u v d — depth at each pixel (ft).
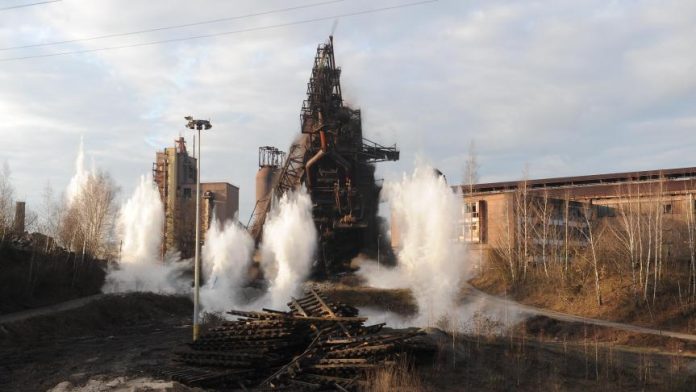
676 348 94.02
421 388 56.70
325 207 228.02
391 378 57.41
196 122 81.35
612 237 161.58
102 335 116.78
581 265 154.51
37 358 82.84
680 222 170.60
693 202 192.13
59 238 185.16
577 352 82.28
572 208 203.00
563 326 118.01
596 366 68.23
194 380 57.16
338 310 76.13
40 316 116.88
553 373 66.13
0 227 155.33
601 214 218.38
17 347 95.66
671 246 159.02
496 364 69.46
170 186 309.22
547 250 178.50
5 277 134.62
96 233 188.03
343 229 225.35
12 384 64.13
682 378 65.87
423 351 68.64
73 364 75.66
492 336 90.74
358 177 234.17
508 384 61.16
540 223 189.98
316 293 82.89
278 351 65.72
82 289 166.09
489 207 205.57
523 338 91.66
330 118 229.45
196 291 79.82
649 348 96.99
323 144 219.61
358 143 237.04
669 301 122.21
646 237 155.33
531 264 175.01
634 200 189.98
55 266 159.33
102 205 192.85
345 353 63.67
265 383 58.59
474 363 69.56
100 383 61.41
